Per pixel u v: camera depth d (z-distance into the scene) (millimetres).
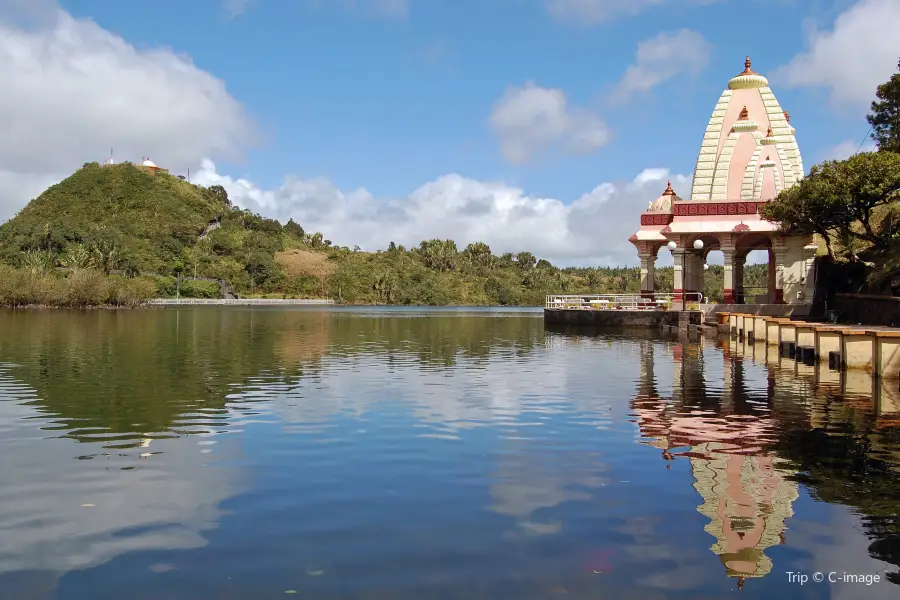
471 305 123875
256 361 20250
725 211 35938
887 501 6914
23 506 6793
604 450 9047
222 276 117375
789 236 35062
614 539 5945
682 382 15609
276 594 4922
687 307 36281
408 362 20375
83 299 65688
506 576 5219
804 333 20547
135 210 137375
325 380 16125
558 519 6414
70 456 8742
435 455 8820
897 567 5422
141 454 8859
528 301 125062
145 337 29188
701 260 42156
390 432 10219
